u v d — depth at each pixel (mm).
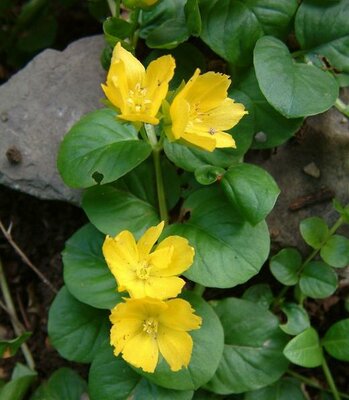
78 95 210
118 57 163
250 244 175
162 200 185
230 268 173
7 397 199
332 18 186
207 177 173
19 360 222
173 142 164
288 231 200
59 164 177
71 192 203
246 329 191
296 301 204
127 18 212
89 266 189
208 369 174
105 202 186
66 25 258
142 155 174
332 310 215
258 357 189
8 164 204
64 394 202
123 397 180
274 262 194
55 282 224
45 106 209
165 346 161
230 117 168
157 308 160
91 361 193
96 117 182
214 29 187
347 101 201
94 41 218
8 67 257
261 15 187
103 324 195
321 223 189
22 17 248
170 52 197
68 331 194
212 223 179
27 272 228
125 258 162
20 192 224
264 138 192
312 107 172
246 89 192
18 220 227
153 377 172
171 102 164
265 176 171
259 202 167
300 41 189
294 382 201
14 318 223
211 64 206
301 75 177
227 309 193
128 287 157
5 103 210
